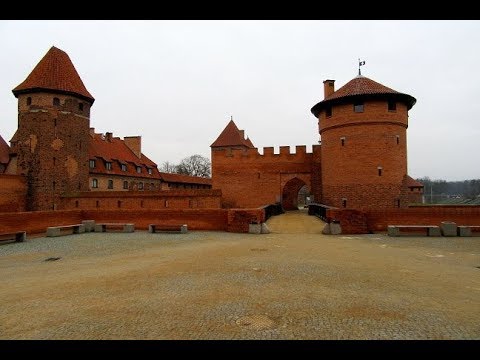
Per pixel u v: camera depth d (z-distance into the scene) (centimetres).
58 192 3662
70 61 3981
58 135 3672
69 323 638
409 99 2830
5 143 4166
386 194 2736
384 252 1370
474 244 1584
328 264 1132
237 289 844
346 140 2834
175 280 941
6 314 691
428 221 2012
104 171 4897
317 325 615
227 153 4012
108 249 1536
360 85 2895
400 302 738
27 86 3625
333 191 2916
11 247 1631
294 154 3850
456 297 773
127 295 807
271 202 3881
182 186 7100
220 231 2177
